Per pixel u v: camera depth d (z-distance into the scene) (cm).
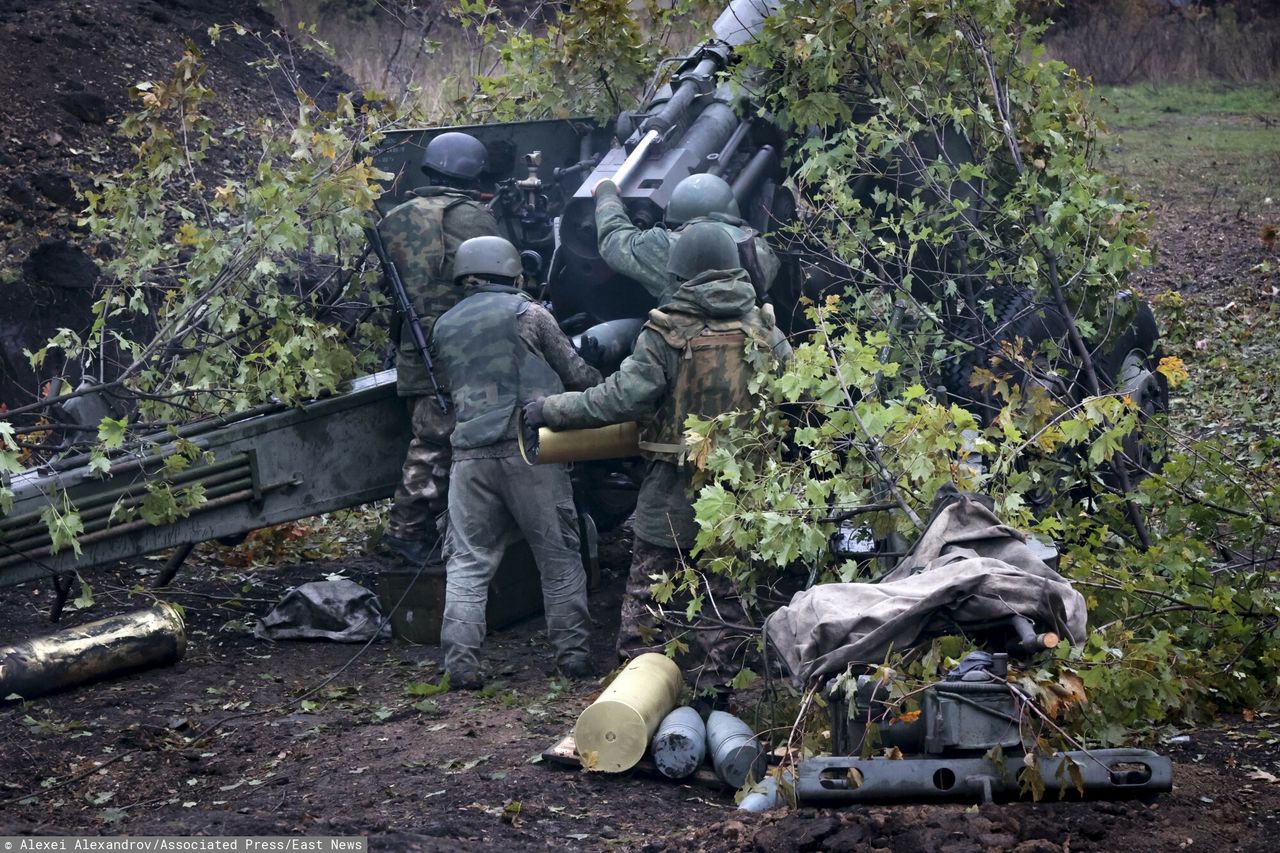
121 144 2425
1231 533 1302
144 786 1024
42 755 1077
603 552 1745
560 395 1148
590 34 1622
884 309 1376
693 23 1703
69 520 1295
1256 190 3519
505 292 1299
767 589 1194
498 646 1416
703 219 1265
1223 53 5003
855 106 1498
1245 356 2536
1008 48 1451
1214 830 833
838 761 854
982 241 1461
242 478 1423
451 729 1131
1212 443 1446
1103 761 861
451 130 1595
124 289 1622
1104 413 1085
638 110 1543
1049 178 1443
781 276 1448
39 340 1878
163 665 1330
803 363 1068
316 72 2936
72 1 2758
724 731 1010
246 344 1638
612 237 1291
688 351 1109
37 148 2311
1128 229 1398
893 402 1066
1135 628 1159
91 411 1560
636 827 918
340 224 1468
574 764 1028
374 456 1478
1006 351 1336
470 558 1272
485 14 1989
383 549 1573
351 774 1024
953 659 867
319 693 1253
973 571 866
